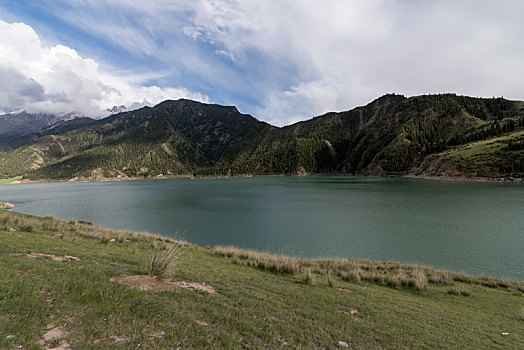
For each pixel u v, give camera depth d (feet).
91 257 34.88
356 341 20.56
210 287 29.25
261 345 17.16
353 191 297.12
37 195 325.83
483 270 74.33
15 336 13.29
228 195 290.97
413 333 23.79
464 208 166.09
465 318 30.83
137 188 438.81
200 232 124.47
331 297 31.96
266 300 27.14
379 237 109.70
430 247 95.14
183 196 287.07
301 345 18.33
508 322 30.86
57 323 15.43
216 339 16.76
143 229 130.62
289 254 91.81
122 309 18.42
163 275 28.76
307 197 252.42
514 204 175.32
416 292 42.60
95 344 13.89
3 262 24.29
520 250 89.56
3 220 56.80
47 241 43.06
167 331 16.61
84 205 222.07
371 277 48.57
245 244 105.29
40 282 20.59
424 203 190.90
